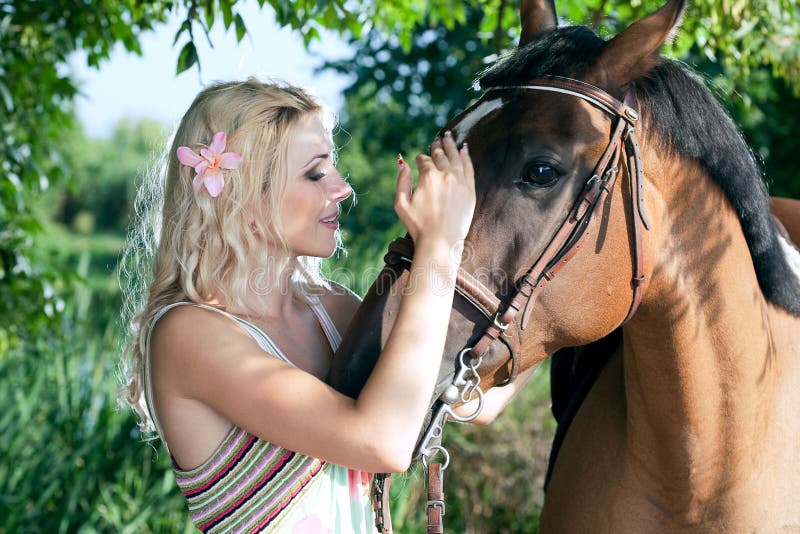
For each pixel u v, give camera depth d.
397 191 1.37
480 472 4.12
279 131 1.41
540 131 1.36
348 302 1.74
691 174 1.51
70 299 4.53
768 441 1.64
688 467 1.60
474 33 5.47
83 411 3.97
